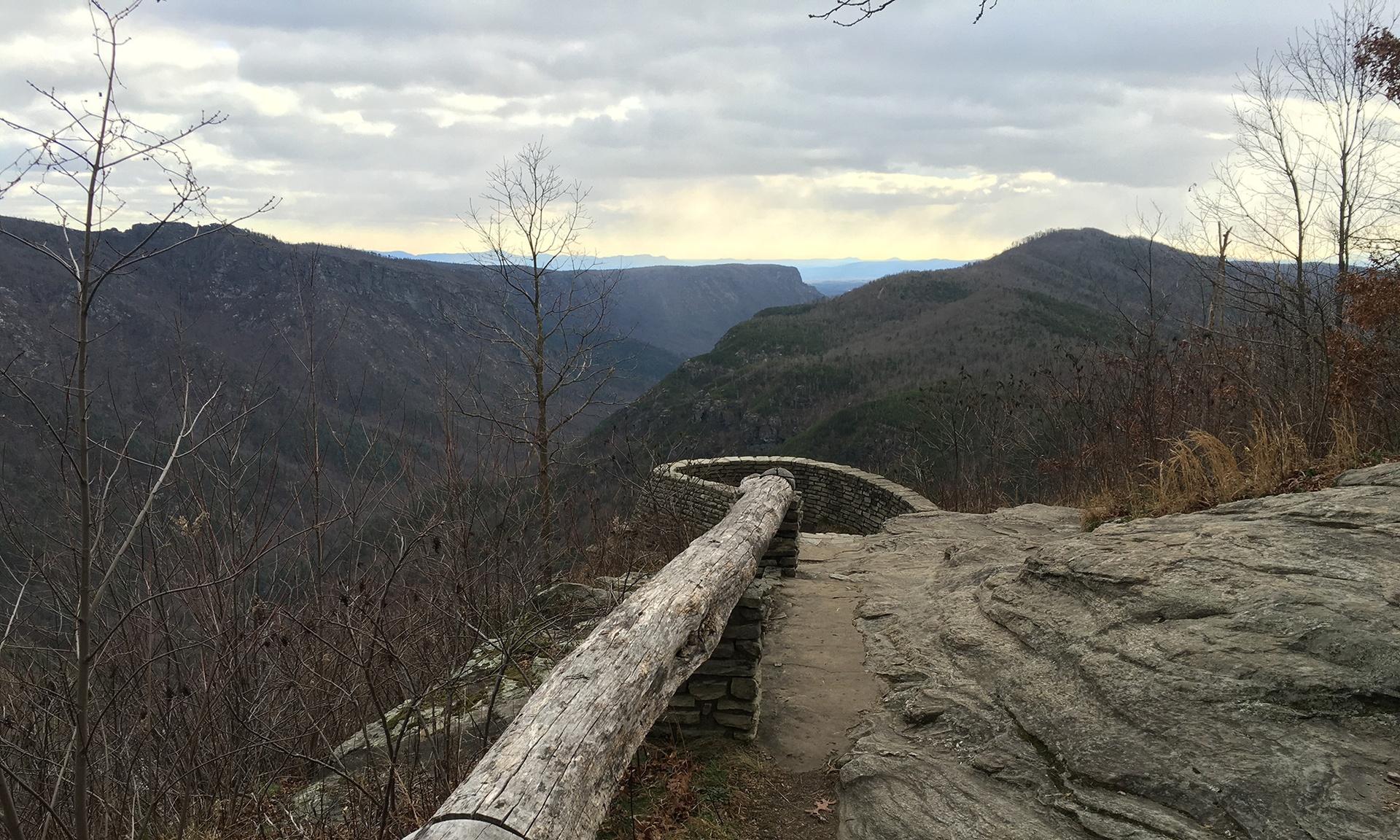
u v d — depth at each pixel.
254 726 4.04
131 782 3.69
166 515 3.97
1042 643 4.23
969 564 6.53
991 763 3.40
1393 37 8.48
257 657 4.24
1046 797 3.11
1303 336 8.90
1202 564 4.14
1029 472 13.36
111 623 3.73
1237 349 9.41
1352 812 2.53
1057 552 5.12
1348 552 3.80
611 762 2.28
